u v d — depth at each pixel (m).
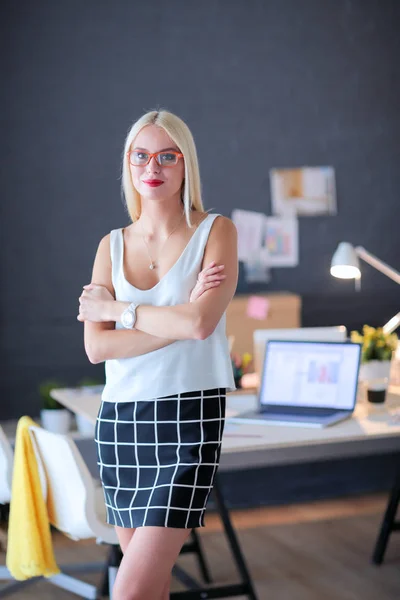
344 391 3.52
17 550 3.01
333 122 5.84
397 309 6.00
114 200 5.45
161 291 2.29
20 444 3.00
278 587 3.61
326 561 3.91
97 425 2.32
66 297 5.39
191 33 5.55
